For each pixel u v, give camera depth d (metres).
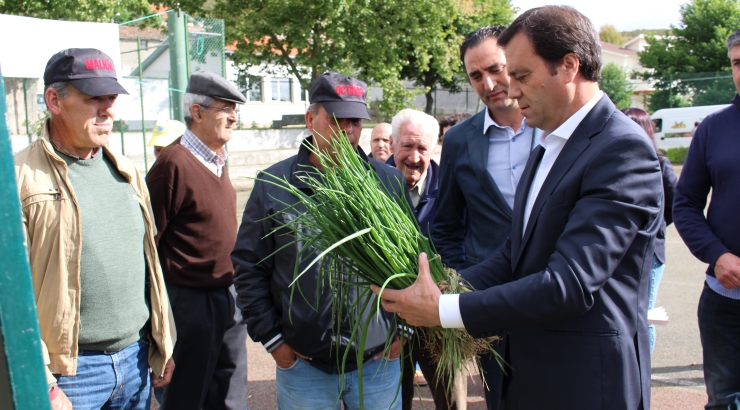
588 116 1.66
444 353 1.85
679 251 7.71
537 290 1.54
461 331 1.83
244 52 17.22
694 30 31.72
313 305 2.18
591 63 1.62
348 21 17.19
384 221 1.81
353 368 2.28
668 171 3.19
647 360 1.73
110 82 2.03
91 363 2.06
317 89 2.30
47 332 1.92
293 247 2.22
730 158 2.60
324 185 1.91
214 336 2.94
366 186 1.84
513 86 1.70
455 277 1.86
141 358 2.30
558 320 1.56
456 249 2.85
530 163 1.90
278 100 26.22
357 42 17.55
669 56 31.92
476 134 2.70
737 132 2.62
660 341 4.45
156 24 11.58
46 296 1.92
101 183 2.14
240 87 18.95
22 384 0.77
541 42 1.59
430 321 1.69
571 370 1.67
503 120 2.62
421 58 19.03
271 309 2.31
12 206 0.76
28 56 5.40
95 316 2.05
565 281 1.51
